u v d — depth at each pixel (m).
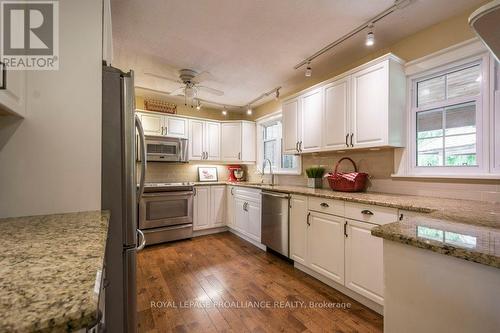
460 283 0.73
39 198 1.16
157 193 3.38
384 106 2.04
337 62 2.69
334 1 1.72
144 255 2.97
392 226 0.97
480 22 0.68
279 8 1.80
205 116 4.67
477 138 1.79
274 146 4.15
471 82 1.84
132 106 1.36
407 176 2.13
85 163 1.24
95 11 1.27
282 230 2.73
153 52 2.48
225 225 4.13
